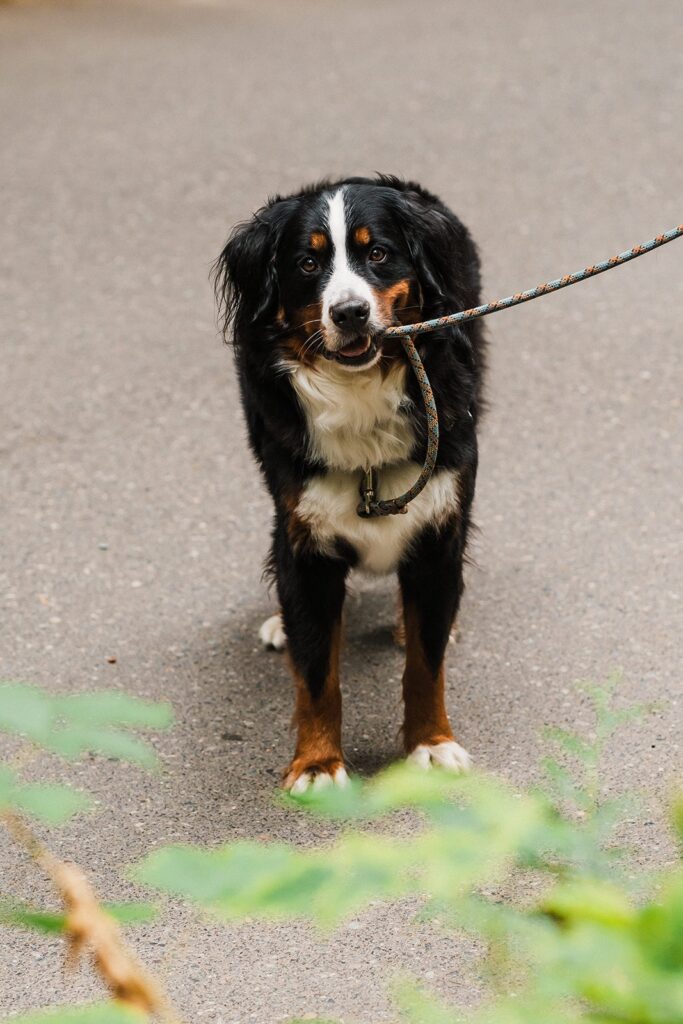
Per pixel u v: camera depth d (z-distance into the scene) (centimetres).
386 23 1678
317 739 543
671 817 152
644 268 1060
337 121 1355
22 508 783
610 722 219
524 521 747
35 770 545
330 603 553
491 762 546
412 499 537
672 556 704
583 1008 216
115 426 876
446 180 1212
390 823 501
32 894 468
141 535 750
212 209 1184
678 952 132
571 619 650
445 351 548
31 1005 416
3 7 1773
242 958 434
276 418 553
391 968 424
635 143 1269
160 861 142
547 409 873
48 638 654
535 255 1077
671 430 842
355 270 523
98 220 1173
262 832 507
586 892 148
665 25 1580
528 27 1617
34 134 1354
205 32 1673
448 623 550
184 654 639
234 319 571
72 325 1012
